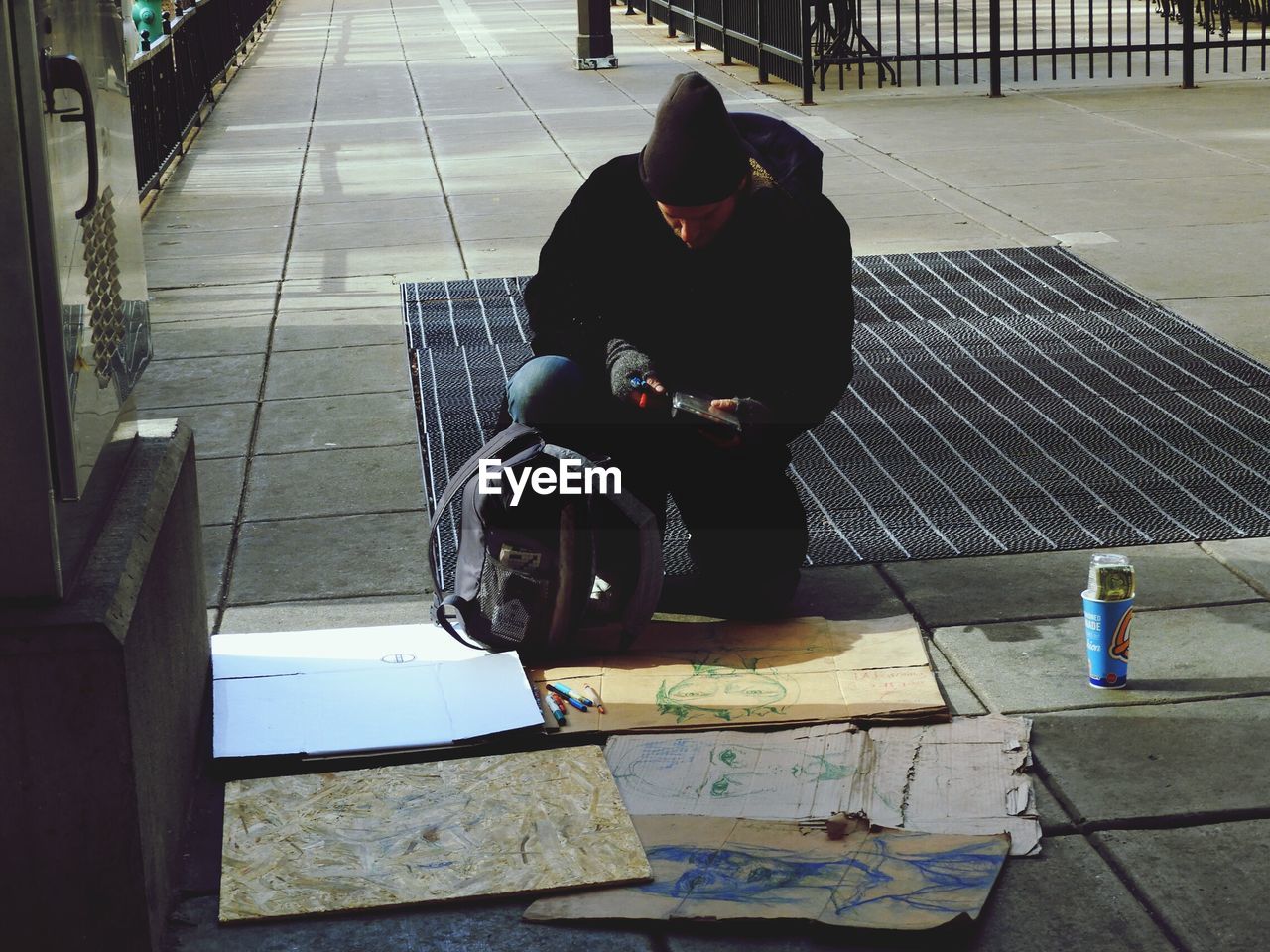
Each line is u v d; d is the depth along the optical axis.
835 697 3.46
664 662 3.66
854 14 15.16
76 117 2.57
